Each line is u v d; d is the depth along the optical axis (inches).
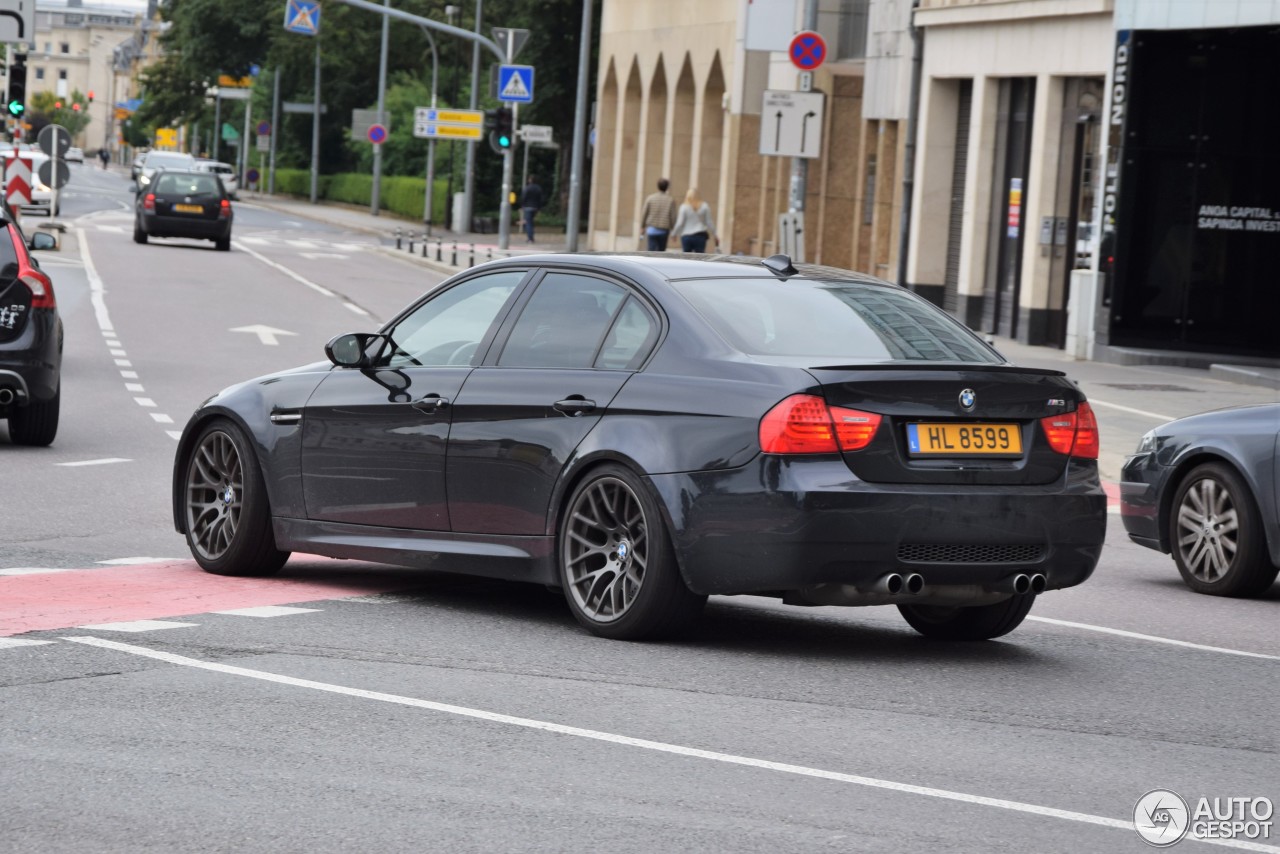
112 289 3437.5
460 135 7057.1
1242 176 2738.7
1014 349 2984.7
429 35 7534.5
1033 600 884.0
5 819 538.3
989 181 3265.3
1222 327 2760.8
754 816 564.1
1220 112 2731.3
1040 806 591.8
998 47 3179.1
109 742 629.0
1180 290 2758.4
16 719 657.6
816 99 2369.6
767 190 4537.4
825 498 776.9
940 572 797.9
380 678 744.3
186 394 2022.6
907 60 3543.3
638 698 725.3
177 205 4869.6
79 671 739.4
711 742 657.6
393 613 898.7
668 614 823.7
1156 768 652.1
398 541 918.4
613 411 836.6
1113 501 1566.2
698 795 585.9
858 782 610.2
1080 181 3002.0
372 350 944.9
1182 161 2743.6
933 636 909.2
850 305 872.3
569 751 636.1
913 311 888.3
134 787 575.2
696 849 527.2
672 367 828.6
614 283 874.1
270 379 998.4
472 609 918.4
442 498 897.5
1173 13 2657.5
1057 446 831.1
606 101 6063.0
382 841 525.0
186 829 532.1
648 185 5575.8
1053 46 3004.4
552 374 867.4
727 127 4734.3
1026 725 711.7
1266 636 961.5
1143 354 2689.5
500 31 5324.8
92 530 1171.9
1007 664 840.9
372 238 6555.1
